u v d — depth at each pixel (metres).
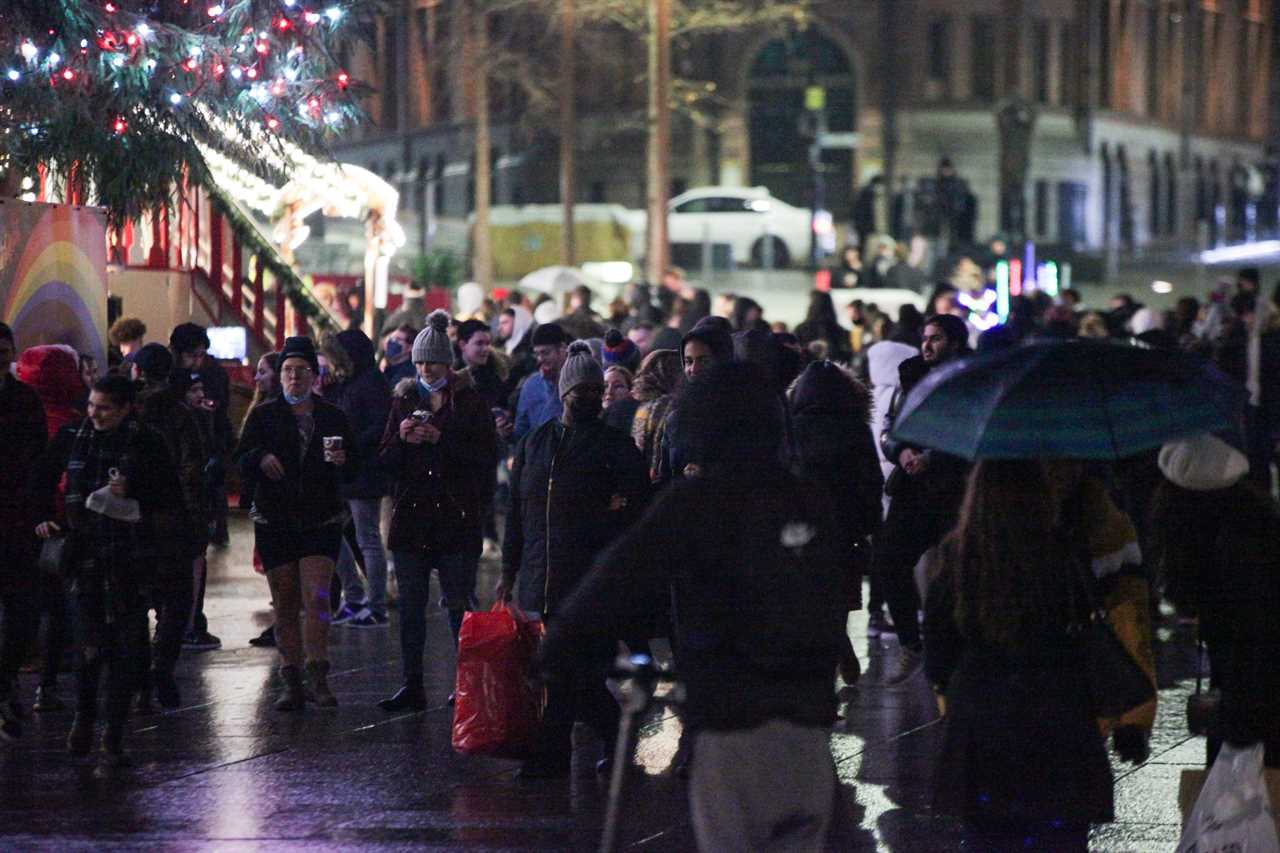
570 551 27.66
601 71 167.50
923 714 32.47
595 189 168.62
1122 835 24.28
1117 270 160.75
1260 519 18.95
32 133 43.41
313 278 82.94
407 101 183.62
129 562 28.39
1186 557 19.28
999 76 172.00
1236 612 18.95
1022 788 17.28
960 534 17.80
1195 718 21.39
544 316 66.81
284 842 23.88
